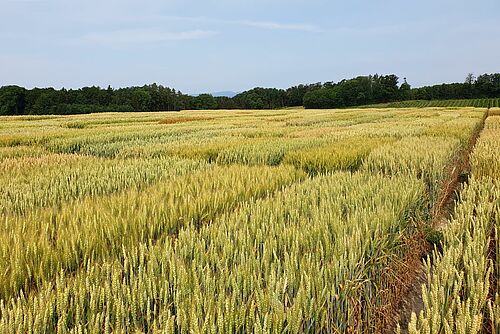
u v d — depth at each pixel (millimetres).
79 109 85562
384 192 4949
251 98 118562
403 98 122375
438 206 7363
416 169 7527
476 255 3156
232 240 3328
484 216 4359
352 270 2902
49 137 18781
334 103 114188
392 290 3900
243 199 5445
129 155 12758
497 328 2309
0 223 4059
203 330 1970
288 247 3221
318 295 2422
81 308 2299
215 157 11859
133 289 2318
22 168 9141
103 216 4156
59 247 3377
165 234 3865
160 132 21328
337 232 3436
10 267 2994
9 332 2035
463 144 14383
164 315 2135
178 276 2537
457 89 119188
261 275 2770
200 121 35812
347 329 2695
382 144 12398
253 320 2172
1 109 82062
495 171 7684
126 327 2250
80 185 6820
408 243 4543
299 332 2260
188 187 5945
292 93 132375
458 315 2297
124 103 98062
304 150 10914
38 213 4879
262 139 15445
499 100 104438
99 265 3129
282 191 5621
